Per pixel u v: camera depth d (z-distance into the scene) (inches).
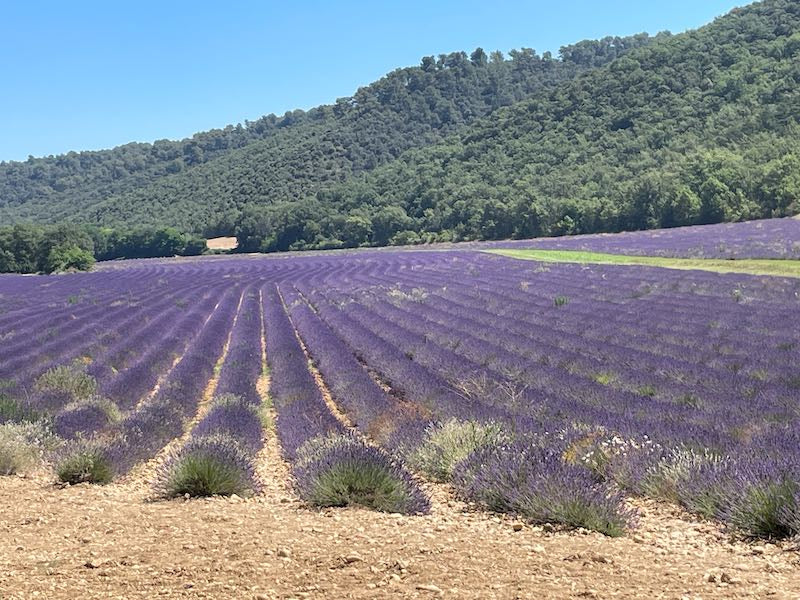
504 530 267.4
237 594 189.9
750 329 836.0
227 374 720.3
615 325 912.3
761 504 257.1
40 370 704.4
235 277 2436.0
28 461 392.2
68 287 2121.1
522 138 5324.8
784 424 413.4
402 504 299.7
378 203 4938.5
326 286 1847.9
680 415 462.3
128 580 201.9
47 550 233.9
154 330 1066.7
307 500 308.3
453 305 1217.4
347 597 186.7
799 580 201.0
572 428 403.5
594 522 266.4
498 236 3890.3
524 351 764.0
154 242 4658.0
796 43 4785.9
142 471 405.7
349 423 548.1
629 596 185.2
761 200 3299.7
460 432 400.2
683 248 2033.7
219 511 292.7
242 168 6791.3
